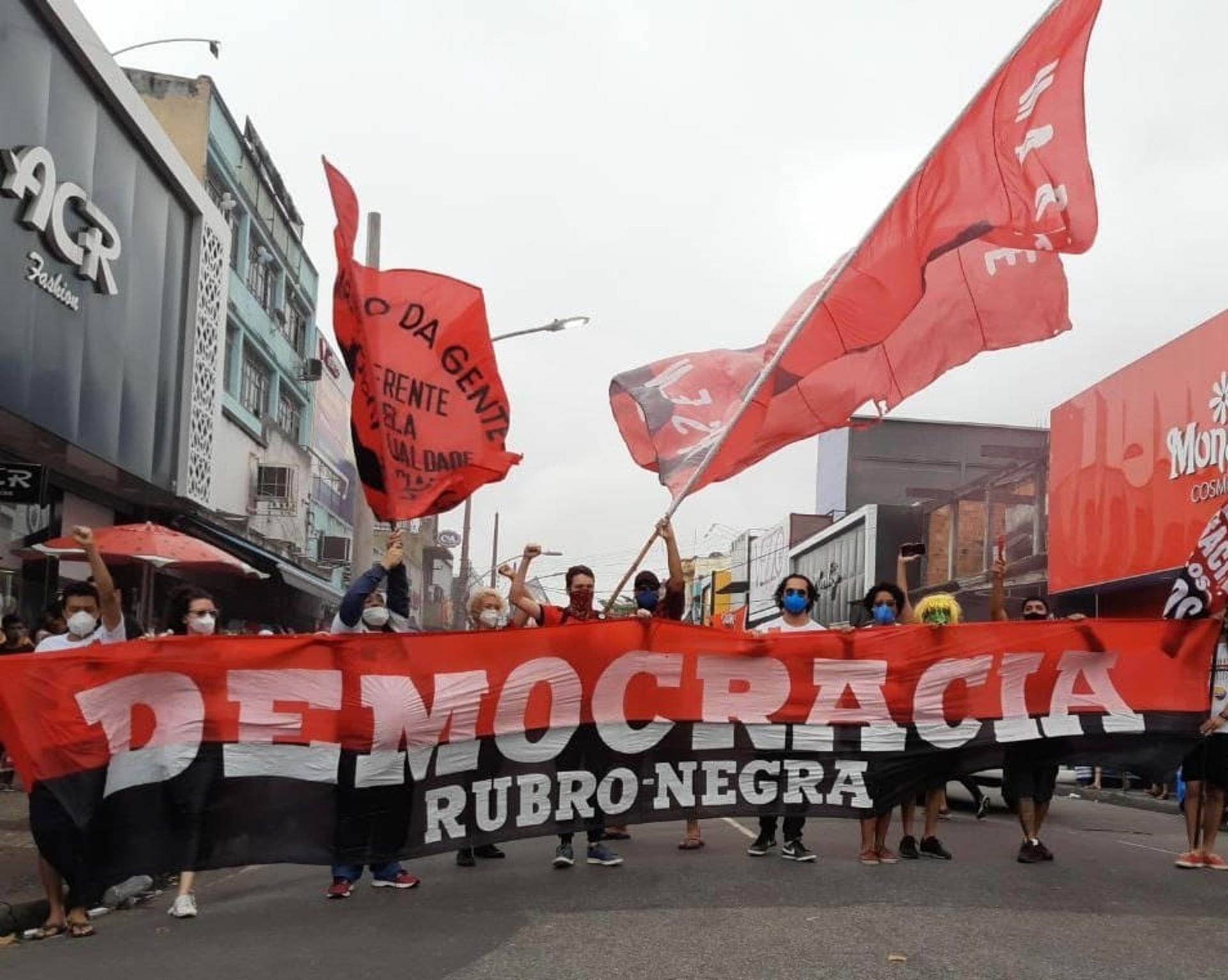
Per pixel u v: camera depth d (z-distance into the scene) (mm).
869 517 36344
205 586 22078
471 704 6863
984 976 4883
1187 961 5160
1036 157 7961
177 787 6305
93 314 14273
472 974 5004
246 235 25094
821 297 7719
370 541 16453
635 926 5832
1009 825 11109
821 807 7312
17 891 6711
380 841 6605
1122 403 19734
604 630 7145
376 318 6758
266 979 4980
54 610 10984
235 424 24328
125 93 14664
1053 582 22234
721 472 8258
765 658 7355
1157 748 7555
